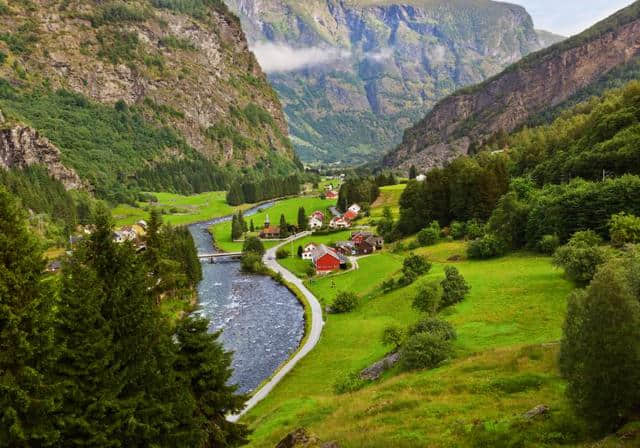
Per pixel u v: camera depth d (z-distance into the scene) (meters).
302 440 27.41
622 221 70.31
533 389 33.53
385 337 56.09
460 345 50.81
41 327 20.92
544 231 86.81
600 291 22.38
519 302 61.25
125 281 25.91
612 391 21.62
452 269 70.88
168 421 25.25
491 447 24.80
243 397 30.69
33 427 19.81
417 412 33.41
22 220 21.80
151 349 25.80
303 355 66.38
